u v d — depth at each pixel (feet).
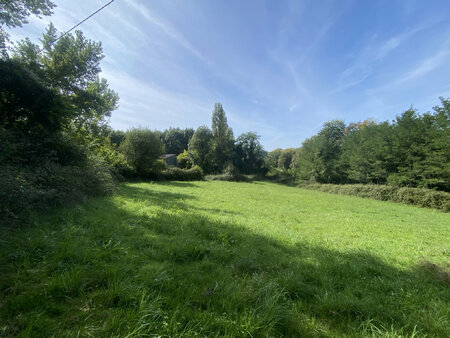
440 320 7.48
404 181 69.87
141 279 8.07
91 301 6.62
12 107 27.84
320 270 11.34
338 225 26.11
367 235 21.86
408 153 68.13
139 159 76.84
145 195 35.55
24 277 7.42
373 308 7.98
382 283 10.52
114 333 5.54
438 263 14.35
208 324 6.16
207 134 142.00
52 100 29.09
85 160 31.19
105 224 15.19
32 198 14.76
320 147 115.55
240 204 37.88
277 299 7.58
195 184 78.79
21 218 12.69
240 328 6.06
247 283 9.01
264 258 12.62
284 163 208.03
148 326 5.90
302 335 6.40
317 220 28.78
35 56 42.09
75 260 9.12
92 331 5.48
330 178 112.78
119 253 10.59
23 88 26.81
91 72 50.14
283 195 63.26
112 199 26.63
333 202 54.19
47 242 10.28
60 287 6.96
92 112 53.52
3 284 6.94
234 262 11.51
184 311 6.64
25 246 9.84
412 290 9.83
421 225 29.99
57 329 5.47
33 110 28.45
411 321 7.48
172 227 16.63
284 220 27.22
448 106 55.67
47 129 29.01
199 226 17.56
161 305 6.87
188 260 11.19
